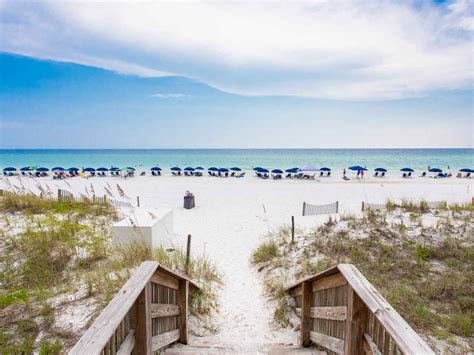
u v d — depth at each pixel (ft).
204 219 43.93
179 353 11.23
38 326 11.71
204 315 16.02
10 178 101.40
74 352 4.64
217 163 205.36
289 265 22.43
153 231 24.26
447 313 14.26
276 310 16.75
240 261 26.53
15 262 18.51
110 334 5.23
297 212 48.08
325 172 133.69
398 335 5.27
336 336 9.95
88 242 22.47
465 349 11.51
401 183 92.94
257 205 55.16
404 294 15.71
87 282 15.11
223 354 11.37
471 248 20.52
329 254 22.31
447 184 90.07
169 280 11.07
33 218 27.07
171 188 80.33
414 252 20.85
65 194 41.16
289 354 11.45
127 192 72.13
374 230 24.73
